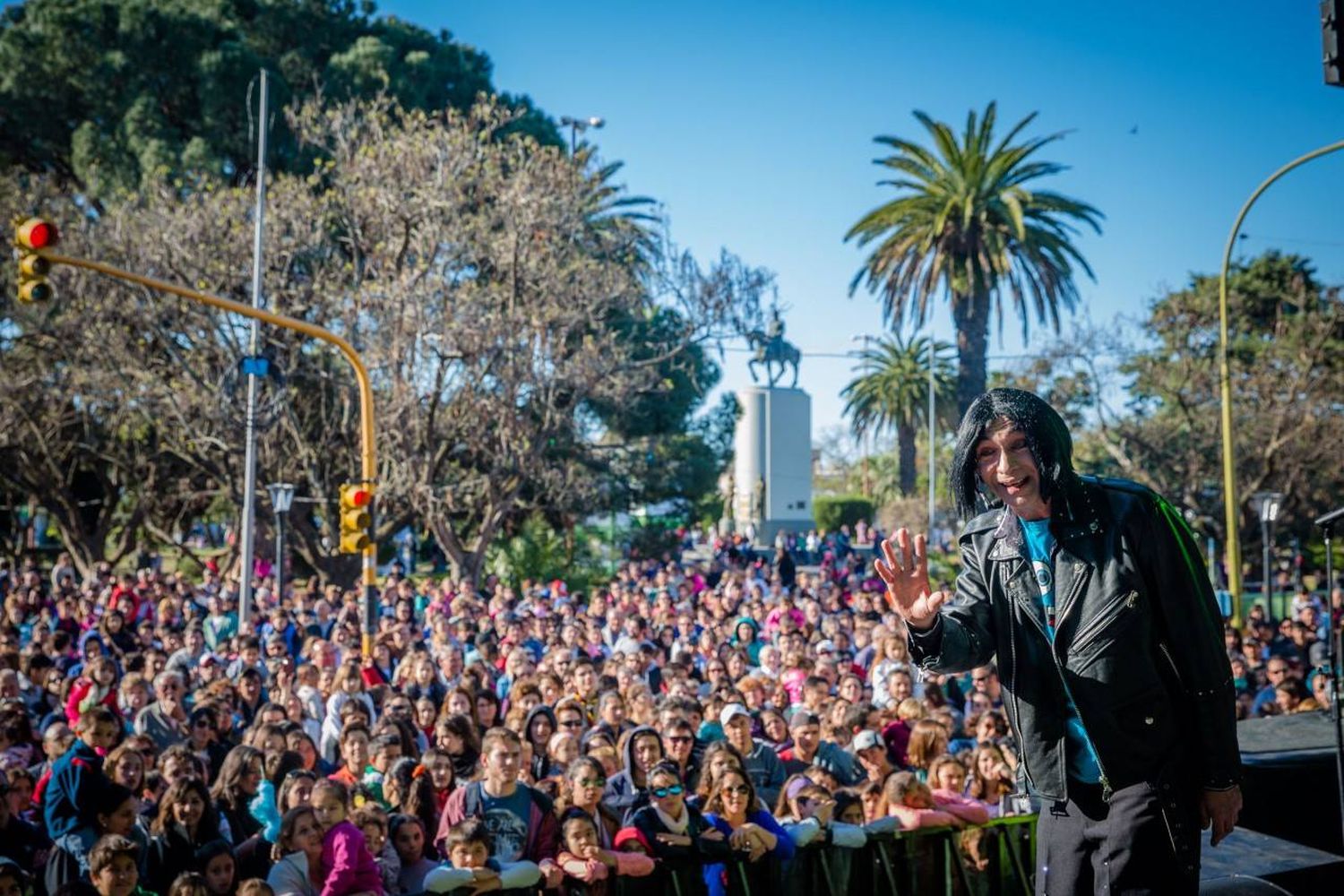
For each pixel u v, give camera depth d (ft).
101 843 18.08
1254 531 113.80
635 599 64.08
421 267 91.97
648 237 108.37
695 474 134.62
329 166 99.45
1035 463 7.73
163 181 104.94
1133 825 7.50
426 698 32.78
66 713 31.81
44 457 120.78
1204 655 7.54
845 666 40.04
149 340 98.78
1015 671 7.97
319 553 105.91
